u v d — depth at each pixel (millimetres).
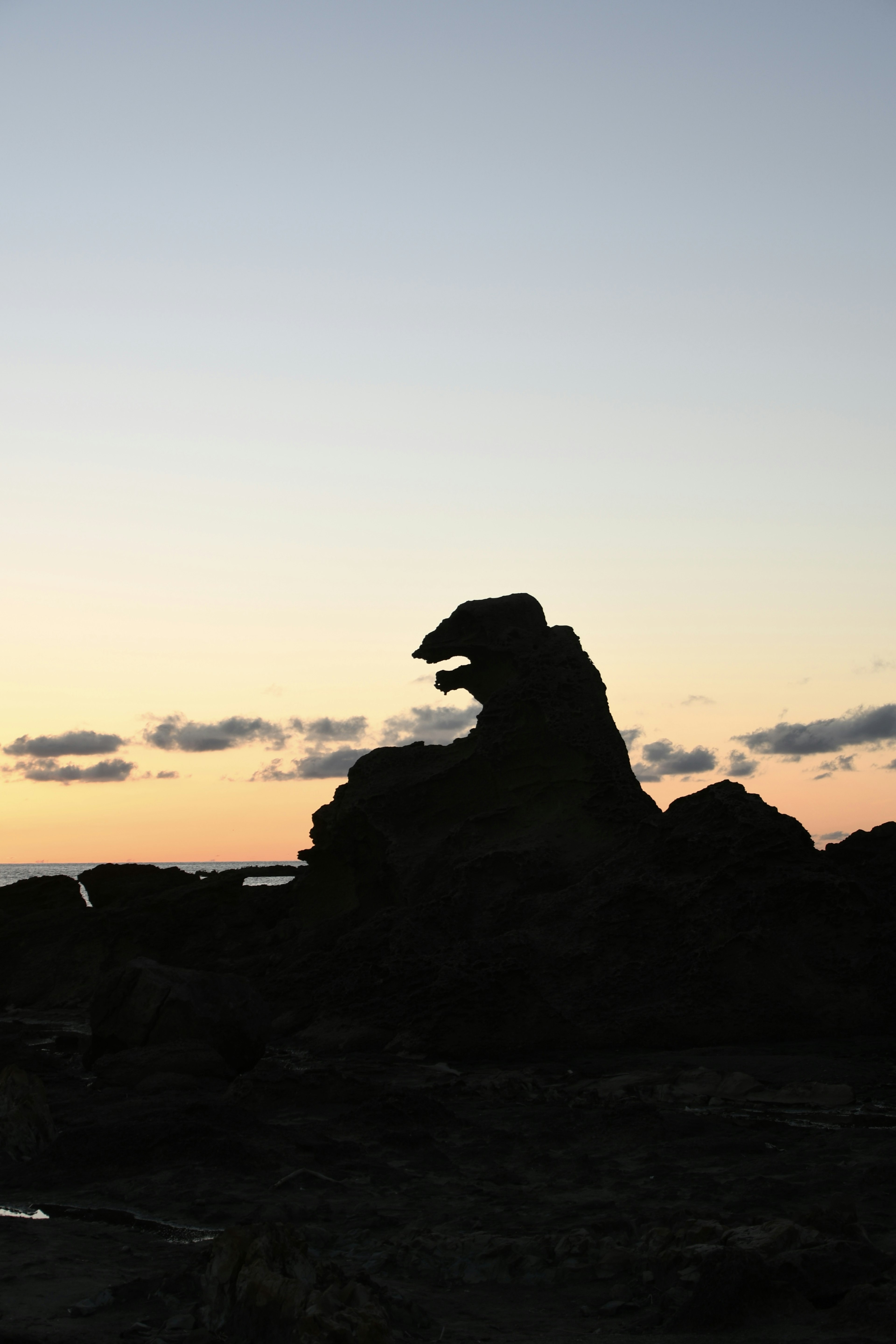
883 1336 7773
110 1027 25688
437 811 48562
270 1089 21438
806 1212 11422
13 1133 16500
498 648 49719
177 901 53625
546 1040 31641
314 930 48812
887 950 33844
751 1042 31984
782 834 36875
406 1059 30656
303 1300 7828
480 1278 10250
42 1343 7797
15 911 62062
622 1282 9875
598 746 45781
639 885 36281
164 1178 14367
